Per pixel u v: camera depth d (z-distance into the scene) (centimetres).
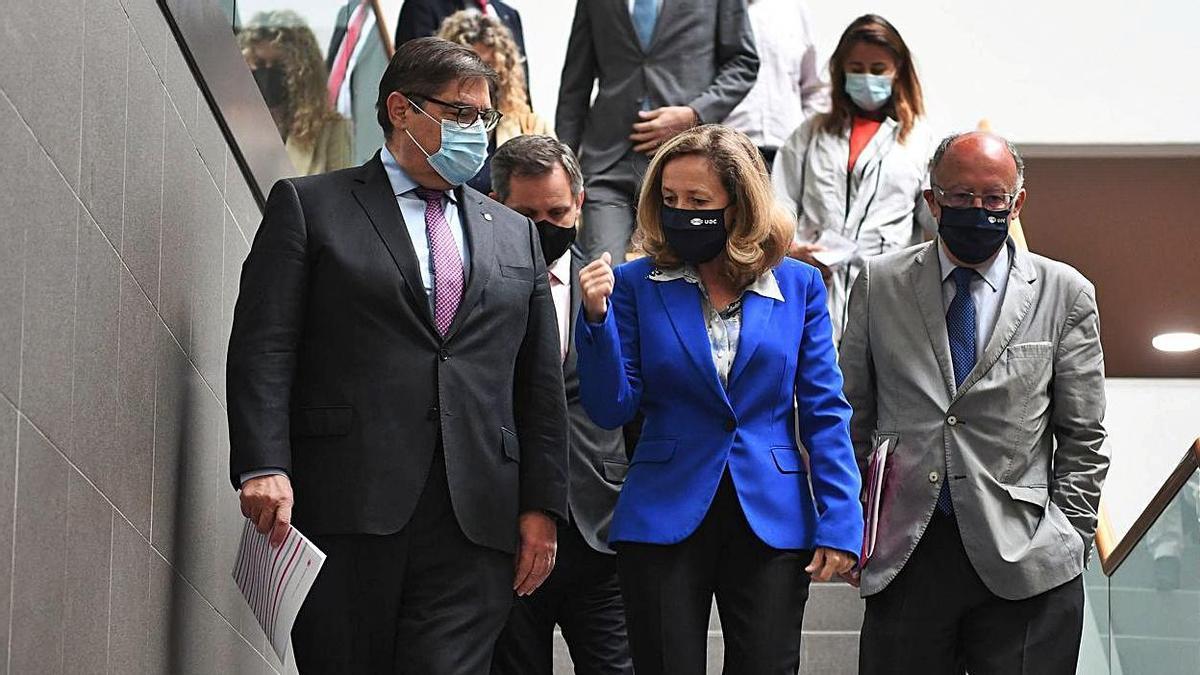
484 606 370
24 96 261
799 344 414
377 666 364
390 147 391
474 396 374
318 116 577
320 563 333
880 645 438
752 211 403
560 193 472
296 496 363
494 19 695
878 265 459
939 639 435
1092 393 439
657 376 407
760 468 399
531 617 471
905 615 434
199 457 408
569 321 502
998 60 1066
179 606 382
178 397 383
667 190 407
